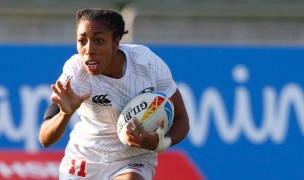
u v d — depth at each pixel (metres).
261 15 46.09
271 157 32.00
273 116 32.28
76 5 47.97
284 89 32.56
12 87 31.84
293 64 32.84
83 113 18.70
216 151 31.81
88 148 19.00
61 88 17.25
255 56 32.72
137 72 18.31
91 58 17.38
